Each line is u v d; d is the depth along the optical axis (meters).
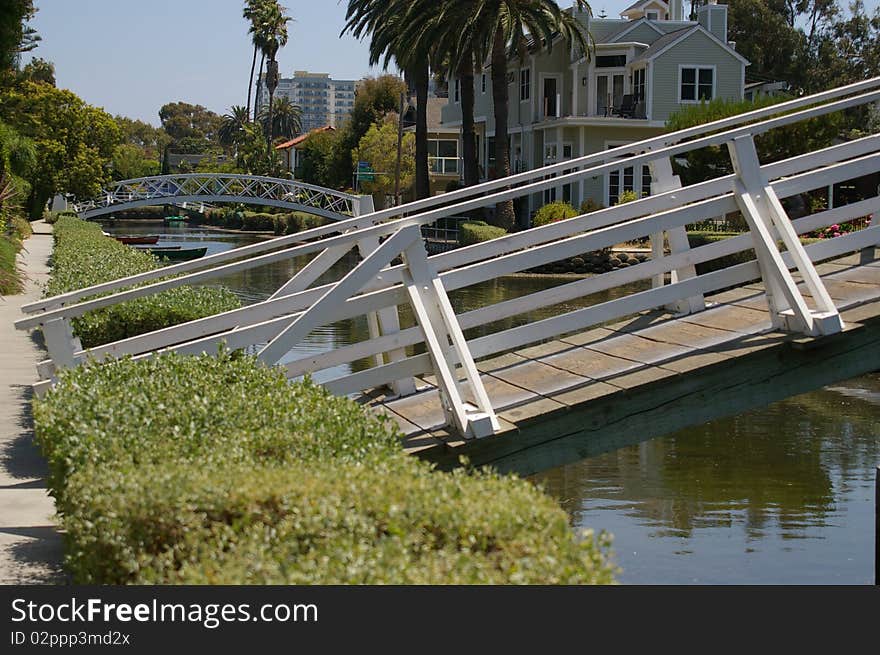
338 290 7.67
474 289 33.50
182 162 142.00
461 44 39.97
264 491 4.05
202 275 7.90
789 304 7.97
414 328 8.33
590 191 47.00
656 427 7.86
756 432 14.28
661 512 10.60
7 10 24.19
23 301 22.08
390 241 7.76
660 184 8.84
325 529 3.81
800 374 7.99
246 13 101.69
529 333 8.22
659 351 8.34
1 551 6.30
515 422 7.41
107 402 5.82
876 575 6.63
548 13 39.94
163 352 7.22
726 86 46.03
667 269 8.43
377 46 48.06
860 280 9.09
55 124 62.56
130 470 4.55
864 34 75.44
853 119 58.56
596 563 3.59
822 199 37.25
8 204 38.50
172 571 3.70
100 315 11.25
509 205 43.28
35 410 6.52
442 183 64.88
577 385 7.93
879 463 12.55
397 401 8.70
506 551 3.65
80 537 4.45
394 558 3.53
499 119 42.38
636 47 47.50
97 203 65.56
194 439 5.13
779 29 71.69
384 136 64.94
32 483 7.98
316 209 63.03
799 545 9.48
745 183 8.33
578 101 49.09
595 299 29.89
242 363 6.84
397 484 4.11
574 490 11.48
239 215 92.12
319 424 5.42
